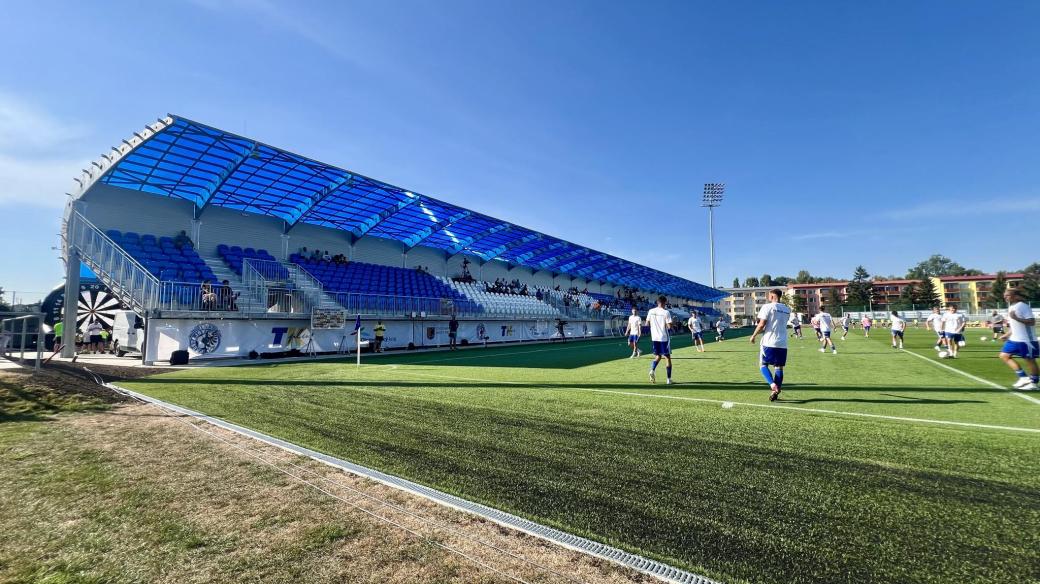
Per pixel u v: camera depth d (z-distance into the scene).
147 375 10.71
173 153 15.75
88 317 19.56
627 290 54.66
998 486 3.27
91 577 2.25
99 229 17.47
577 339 36.78
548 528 2.68
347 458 4.07
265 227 23.19
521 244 32.44
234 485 3.43
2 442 4.61
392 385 8.98
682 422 5.42
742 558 2.33
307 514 2.92
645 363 13.86
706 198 58.19
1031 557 2.31
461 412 6.14
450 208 23.66
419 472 3.68
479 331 28.62
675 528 2.67
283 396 7.57
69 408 6.29
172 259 18.66
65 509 3.02
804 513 2.86
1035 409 6.02
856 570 2.21
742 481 3.42
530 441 4.62
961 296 86.31
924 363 12.57
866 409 6.11
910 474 3.53
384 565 2.31
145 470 3.77
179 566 2.33
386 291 26.44
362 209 23.38
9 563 2.38
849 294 85.94
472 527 2.73
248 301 17.66
